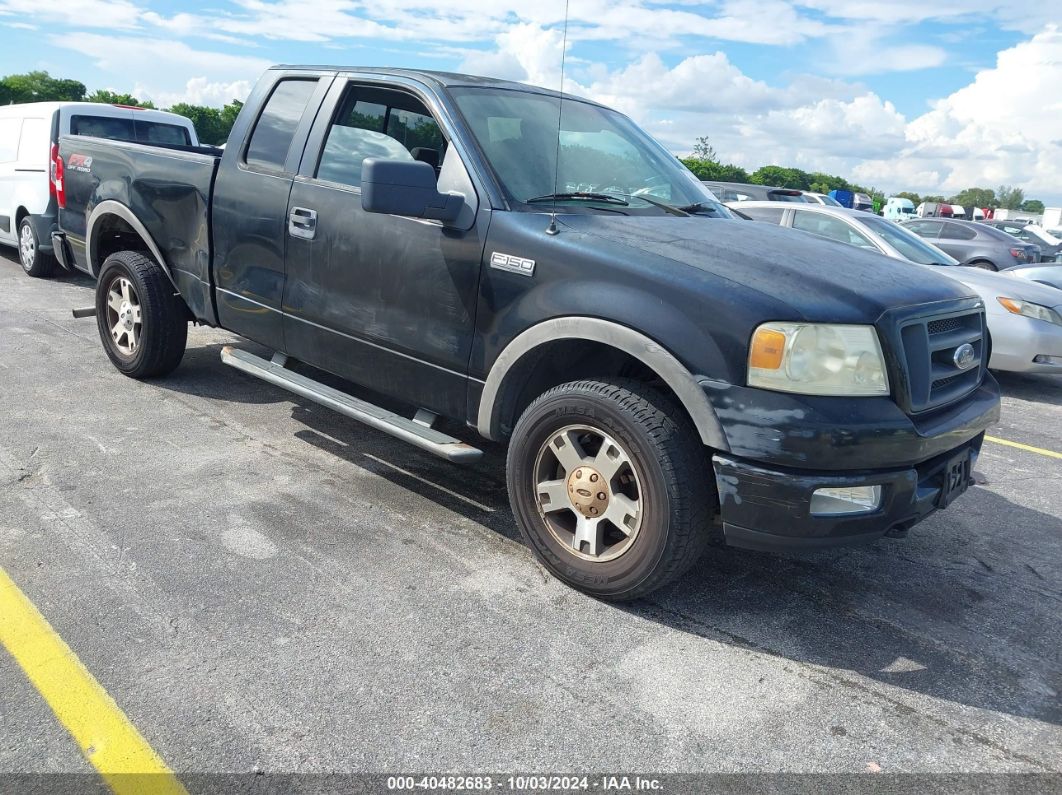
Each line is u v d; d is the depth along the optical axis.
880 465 2.77
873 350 2.80
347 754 2.26
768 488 2.71
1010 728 2.57
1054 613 3.33
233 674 2.55
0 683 2.45
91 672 2.52
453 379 3.52
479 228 3.36
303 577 3.16
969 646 3.04
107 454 4.22
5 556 3.15
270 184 4.24
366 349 3.85
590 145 4.00
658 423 2.87
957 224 16.53
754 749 2.39
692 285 2.84
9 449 4.18
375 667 2.64
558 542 3.21
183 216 4.78
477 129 3.63
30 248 8.99
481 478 4.27
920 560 3.74
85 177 5.59
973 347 3.38
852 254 3.45
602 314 2.96
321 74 4.25
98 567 3.12
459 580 3.23
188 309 5.20
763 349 2.71
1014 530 4.18
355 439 4.68
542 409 3.15
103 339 5.55
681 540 2.88
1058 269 9.38
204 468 4.14
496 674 2.65
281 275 4.20
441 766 2.24
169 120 9.73
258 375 4.32
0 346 6.12
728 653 2.88
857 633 3.07
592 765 2.28
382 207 3.20
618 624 3.00
